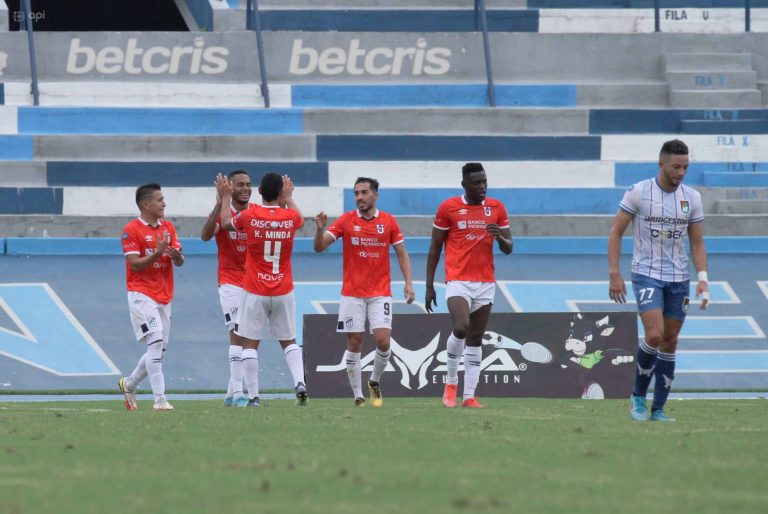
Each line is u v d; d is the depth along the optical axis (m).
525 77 87.94
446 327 48.28
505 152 80.50
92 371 55.41
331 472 20.95
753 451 24.56
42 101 82.56
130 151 78.19
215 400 46.84
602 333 48.50
